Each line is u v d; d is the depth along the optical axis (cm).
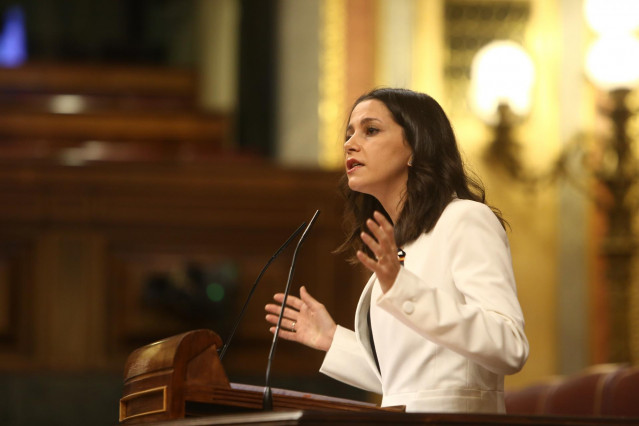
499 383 653
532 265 1906
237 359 1552
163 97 2366
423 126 700
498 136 1922
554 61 1966
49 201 1570
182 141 2108
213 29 2492
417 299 581
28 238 1562
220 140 2120
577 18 1977
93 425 1531
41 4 2791
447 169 695
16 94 2281
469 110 1950
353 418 502
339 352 751
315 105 1964
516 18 1983
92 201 1578
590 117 1944
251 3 2116
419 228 674
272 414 503
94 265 1566
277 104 1978
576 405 1073
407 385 652
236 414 515
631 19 1911
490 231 654
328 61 1967
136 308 1565
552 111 1944
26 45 2778
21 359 1538
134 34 2806
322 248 1586
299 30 1978
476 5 1984
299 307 777
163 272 1574
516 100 1917
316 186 1599
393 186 709
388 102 709
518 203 1917
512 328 600
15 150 2033
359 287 1576
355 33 1973
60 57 2775
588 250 1912
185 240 1586
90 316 1555
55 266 1560
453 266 646
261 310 1570
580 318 1897
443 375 640
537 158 1927
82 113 2084
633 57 1903
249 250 1591
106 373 1545
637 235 1912
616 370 1055
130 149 2081
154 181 1584
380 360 681
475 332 582
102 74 2339
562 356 1888
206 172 1591
